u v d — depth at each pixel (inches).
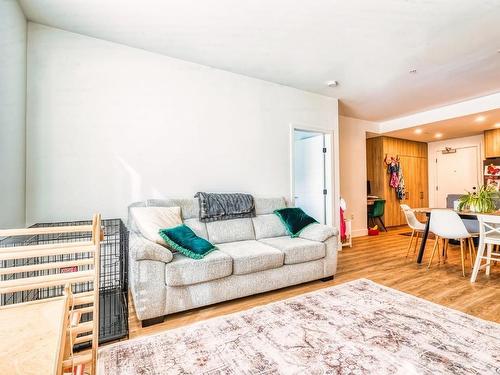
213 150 125.6
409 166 277.3
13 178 78.3
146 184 109.3
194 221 109.5
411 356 59.9
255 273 94.0
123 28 94.6
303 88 153.4
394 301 89.2
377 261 141.5
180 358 60.3
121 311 80.8
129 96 106.4
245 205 121.5
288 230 122.3
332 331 70.8
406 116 215.2
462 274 118.3
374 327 72.6
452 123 201.6
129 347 64.6
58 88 94.1
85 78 98.7
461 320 76.0
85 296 40.2
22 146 85.3
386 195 255.8
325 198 169.8
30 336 24.9
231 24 92.6
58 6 82.6
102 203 100.8
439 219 123.3
